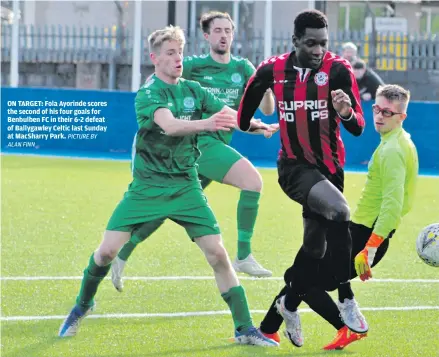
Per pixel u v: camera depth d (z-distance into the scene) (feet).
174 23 200.44
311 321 48.78
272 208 92.68
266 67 43.11
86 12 210.38
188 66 62.39
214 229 43.24
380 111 41.47
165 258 65.92
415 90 184.14
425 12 216.13
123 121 145.38
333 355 41.91
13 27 176.65
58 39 198.59
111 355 41.63
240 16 201.57
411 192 42.11
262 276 59.00
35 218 83.56
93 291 44.73
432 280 59.82
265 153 137.80
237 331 43.62
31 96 147.02
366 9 207.51
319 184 41.73
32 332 45.57
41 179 112.16
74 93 145.48
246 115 44.60
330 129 42.50
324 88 41.88
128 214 43.32
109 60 194.08
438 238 42.11
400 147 40.83
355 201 98.37
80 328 46.50
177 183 43.19
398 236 78.02
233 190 107.24
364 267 40.09
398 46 183.52
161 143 42.50
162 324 47.50
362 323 41.47
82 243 71.41
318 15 41.11
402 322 48.39
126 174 118.73
